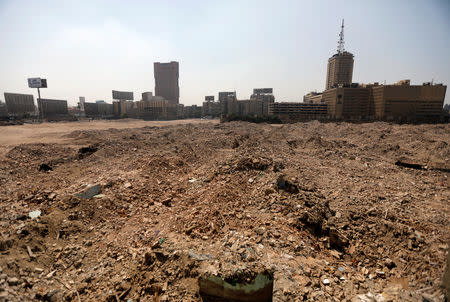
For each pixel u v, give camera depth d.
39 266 6.69
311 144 29.11
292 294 5.59
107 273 6.61
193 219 9.06
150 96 171.00
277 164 15.48
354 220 9.75
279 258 6.82
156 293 5.56
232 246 7.09
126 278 6.25
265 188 11.36
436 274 6.40
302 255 7.19
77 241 8.20
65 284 6.21
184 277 5.86
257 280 5.25
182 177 16.12
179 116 161.88
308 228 8.54
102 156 21.73
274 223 8.68
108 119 128.75
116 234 8.80
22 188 12.48
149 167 16.25
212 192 11.30
